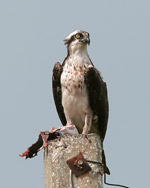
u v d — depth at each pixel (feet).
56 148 27.04
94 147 26.96
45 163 27.99
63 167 26.55
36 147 30.07
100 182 26.58
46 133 29.12
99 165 26.76
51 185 26.40
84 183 26.27
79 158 26.58
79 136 27.14
